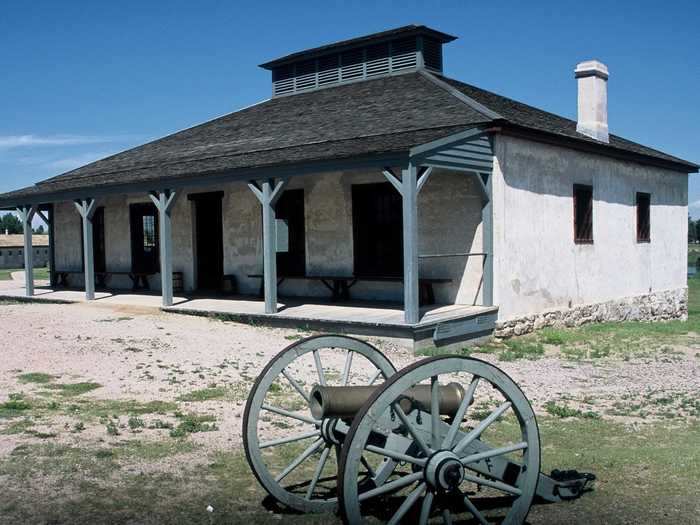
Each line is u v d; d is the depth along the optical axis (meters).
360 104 17.69
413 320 12.22
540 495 5.40
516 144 14.60
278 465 6.39
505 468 4.83
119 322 14.41
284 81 21.83
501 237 14.18
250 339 12.75
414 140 12.54
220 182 14.69
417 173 12.11
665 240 21.22
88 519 5.11
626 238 18.91
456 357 4.42
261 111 20.94
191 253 19.00
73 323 14.28
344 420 5.14
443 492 4.45
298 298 16.56
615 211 18.38
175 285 19.20
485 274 13.99
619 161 18.56
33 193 18.86
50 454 6.46
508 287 14.41
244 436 5.13
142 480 5.90
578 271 16.75
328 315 13.60
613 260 18.30
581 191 16.97
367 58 19.84
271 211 14.01
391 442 4.66
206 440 7.03
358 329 12.78
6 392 8.86
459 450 4.55
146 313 15.66
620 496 5.70
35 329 13.50
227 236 18.25
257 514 5.25
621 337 15.07
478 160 13.59
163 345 12.05
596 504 5.52
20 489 5.63
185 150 19.47
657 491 5.80
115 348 11.74
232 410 8.18
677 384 10.27
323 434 5.23
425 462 4.45
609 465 6.45
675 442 7.24
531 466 4.69
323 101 19.36
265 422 7.71
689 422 8.06
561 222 16.11
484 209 13.95
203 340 12.56
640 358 12.54
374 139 14.09
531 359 12.20
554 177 15.84
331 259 16.20
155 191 16.17
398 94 17.34
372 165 12.40
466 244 14.27
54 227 22.72
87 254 17.88
